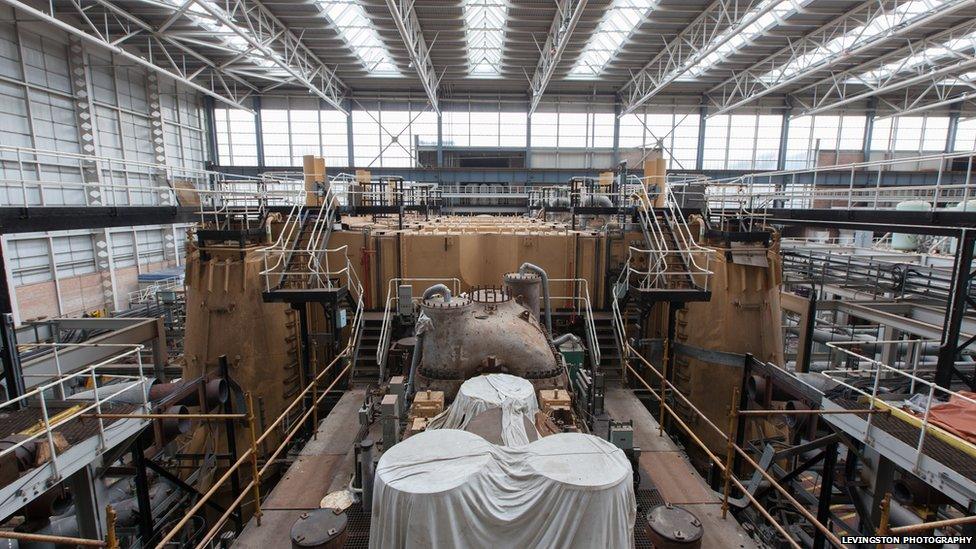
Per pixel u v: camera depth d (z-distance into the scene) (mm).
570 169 37812
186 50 26062
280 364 12430
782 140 39250
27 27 21562
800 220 14531
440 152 38969
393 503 3863
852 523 10172
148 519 7965
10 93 20984
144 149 29438
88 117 24750
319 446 9039
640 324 11305
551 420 6051
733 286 12219
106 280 25547
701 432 11945
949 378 8469
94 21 24250
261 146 37844
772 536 8383
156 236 29984
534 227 15812
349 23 27234
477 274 13805
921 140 39125
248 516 10914
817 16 23859
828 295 21234
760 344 12188
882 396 7098
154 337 14883
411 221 19297
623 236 13805
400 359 11195
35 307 21547
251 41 21047
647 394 12812
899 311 14922
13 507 5508
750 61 30719
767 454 8062
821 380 7965
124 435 7227
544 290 9969
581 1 16984
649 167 15734
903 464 5941
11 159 20938
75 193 24172
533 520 3914
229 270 11922
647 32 26734
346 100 37875
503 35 27922
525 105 39125
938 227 9500
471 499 3895
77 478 7004
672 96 38844
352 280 13586
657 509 5395
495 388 6090
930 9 21984
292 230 12398
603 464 4172
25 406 7750
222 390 9180
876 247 24906
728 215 14703
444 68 33312
